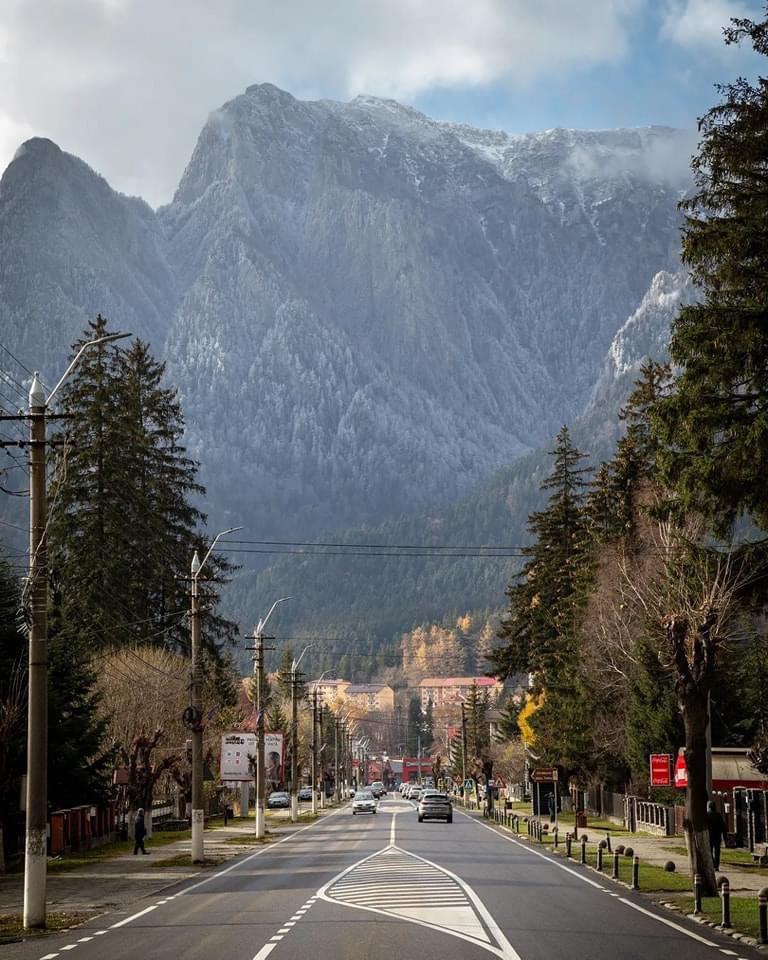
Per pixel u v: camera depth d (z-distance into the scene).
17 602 92.19
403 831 145.75
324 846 115.44
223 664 161.00
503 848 109.75
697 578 75.75
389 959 40.81
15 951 46.06
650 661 121.50
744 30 67.00
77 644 107.81
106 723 108.38
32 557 55.78
